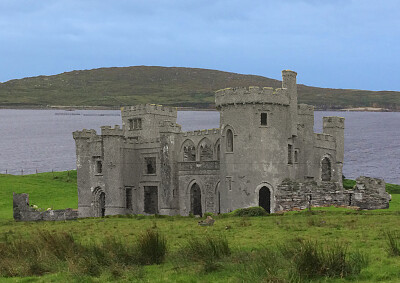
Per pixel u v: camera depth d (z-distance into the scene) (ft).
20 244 87.71
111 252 76.64
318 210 147.23
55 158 645.51
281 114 192.44
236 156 190.70
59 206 263.49
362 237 91.09
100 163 243.40
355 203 158.81
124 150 241.76
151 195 241.76
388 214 131.85
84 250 82.23
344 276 61.46
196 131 226.79
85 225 144.97
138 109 259.39
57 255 81.10
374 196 158.71
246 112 189.47
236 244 90.22
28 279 70.33
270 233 103.60
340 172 220.64
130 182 242.58
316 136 211.41
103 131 238.07
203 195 216.13
